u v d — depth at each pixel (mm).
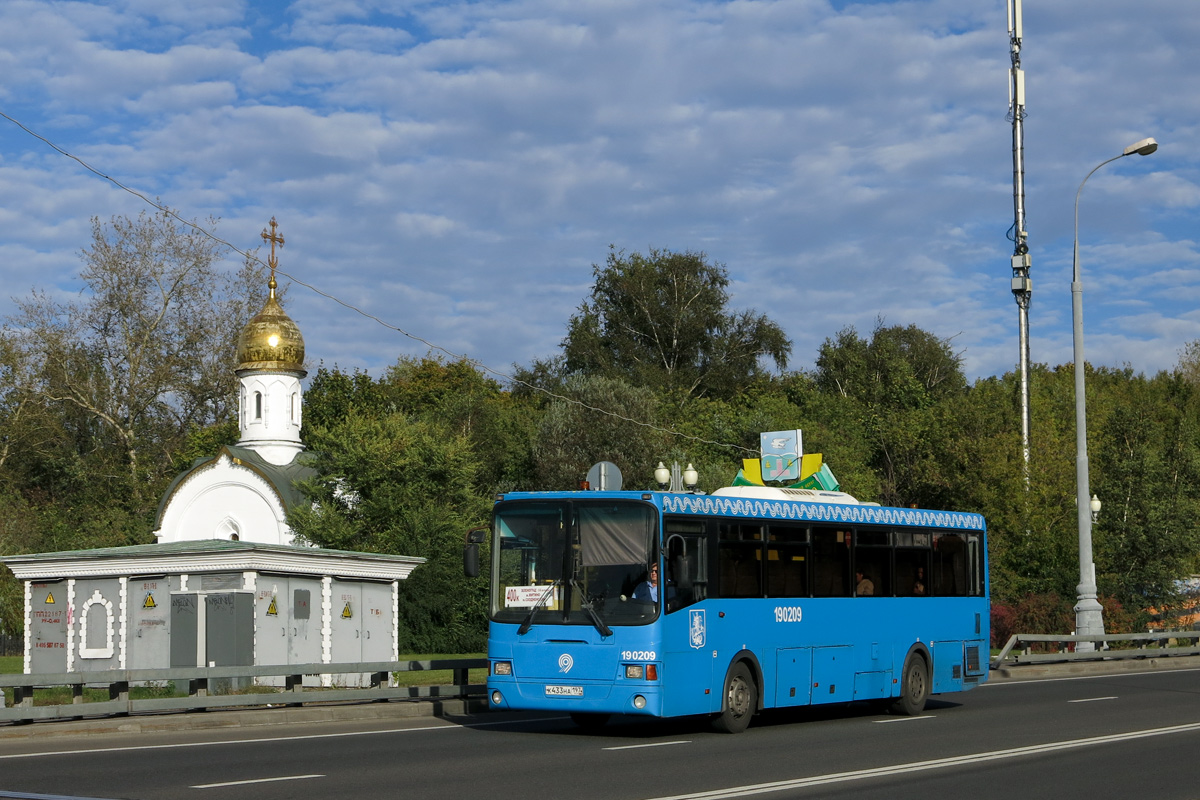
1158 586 47031
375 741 17062
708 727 19594
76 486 76062
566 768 13969
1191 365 98500
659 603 17438
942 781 13062
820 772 13742
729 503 18969
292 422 57125
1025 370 47969
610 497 17938
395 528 49781
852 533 21219
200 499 54219
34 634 29234
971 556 23922
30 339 69500
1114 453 49750
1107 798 12008
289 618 27125
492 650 18266
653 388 81750
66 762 14297
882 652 21438
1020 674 32281
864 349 96625
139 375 70688
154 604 28000
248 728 19219
